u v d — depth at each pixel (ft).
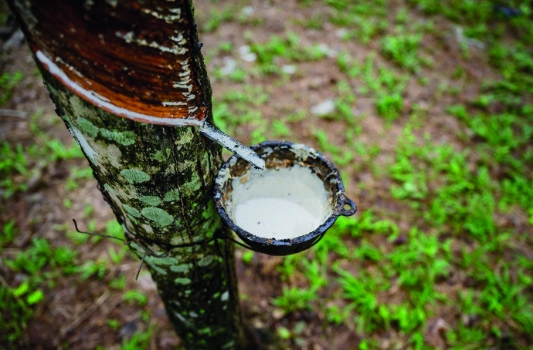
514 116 11.74
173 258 4.22
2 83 12.20
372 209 9.71
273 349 7.75
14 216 9.34
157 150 2.98
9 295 8.13
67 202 9.63
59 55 2.39
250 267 8.79
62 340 7.75
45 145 10.65
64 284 8.42
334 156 10.64
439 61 13.46
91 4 2.10
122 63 2.39
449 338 7.89
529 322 8.01
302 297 8.27
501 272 8.84
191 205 3.66
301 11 15.03
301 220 4.31
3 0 14.69
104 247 8.96
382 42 13.79
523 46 14.06
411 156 10.75
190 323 5.62
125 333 7.88
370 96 12.15
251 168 4.17
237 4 15.31
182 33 2.43
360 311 8.18
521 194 10.05
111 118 2.70
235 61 13.04
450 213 9.63
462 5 15.40
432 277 8.54
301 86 12.37
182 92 2.74
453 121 11.68
